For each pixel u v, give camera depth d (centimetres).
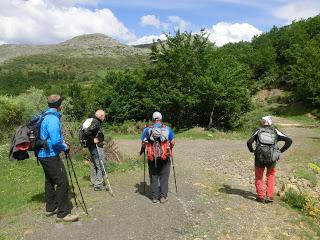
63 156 1386
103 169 983
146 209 851
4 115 2691
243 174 1305
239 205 933
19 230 725
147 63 4266
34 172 1284
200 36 3844
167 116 3828
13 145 729
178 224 780
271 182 966
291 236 773
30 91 3488
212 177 1233
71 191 975
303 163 1548
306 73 4634
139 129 3666
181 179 1170
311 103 4725
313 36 6462
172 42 3866
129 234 718
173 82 3691
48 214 793
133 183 1088
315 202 997
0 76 19200
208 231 760
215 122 3584
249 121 3462
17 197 952
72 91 7069
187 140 2353
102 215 805
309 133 2883
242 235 756
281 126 3316
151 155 873
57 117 746
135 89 4703
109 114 4738
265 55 6162
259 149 939
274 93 5534
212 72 3488
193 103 3453
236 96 3428
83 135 965
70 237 697
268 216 874
